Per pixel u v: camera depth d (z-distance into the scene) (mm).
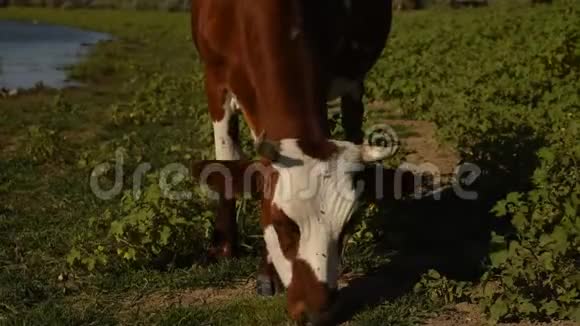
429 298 5707
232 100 6180
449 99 12211
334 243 4488
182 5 56812
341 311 5578
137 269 6465
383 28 7309
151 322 5555
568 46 12070
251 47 5453
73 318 5590
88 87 18906
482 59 15164
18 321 5566
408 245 6879
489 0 35844
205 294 6023
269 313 5477
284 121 4898
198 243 6684
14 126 12953
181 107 14242
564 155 6965
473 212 7605
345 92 6883
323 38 5598
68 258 6418
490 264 6242
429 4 37656
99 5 60188
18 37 36344
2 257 6816
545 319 5344
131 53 28344
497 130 9672
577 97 9688
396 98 13797
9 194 8812
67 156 10547
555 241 5434
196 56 26781
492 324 5309
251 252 6688
